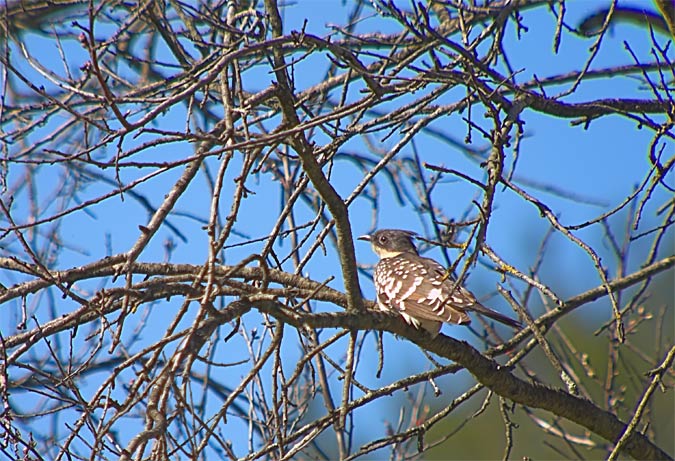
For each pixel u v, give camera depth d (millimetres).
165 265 11133
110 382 8703
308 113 11102
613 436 12594
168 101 8359
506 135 10852
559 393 12203
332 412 11281
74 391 9523
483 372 11555
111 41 13008
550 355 11477
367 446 11828
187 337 8562
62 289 9531
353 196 11234
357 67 9703
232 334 9336
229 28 10602
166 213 10281
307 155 9406
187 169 10562
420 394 15734
